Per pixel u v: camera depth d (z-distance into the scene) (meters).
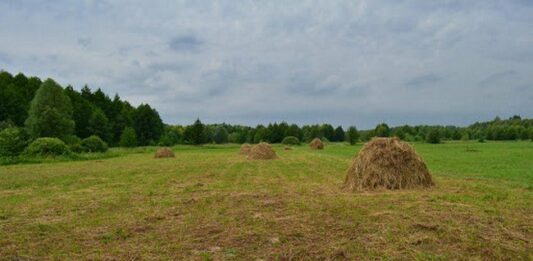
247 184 16.75
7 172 23.28
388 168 13.98
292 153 45.41
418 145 74.81
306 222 9.20
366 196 12.58
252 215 10.10
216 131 105.94
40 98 61.62
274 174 21.09
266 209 10.84
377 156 14.20
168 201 12.38
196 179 19.00
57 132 58.88
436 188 14.02
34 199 13.27
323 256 6.89
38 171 23.89
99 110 79.94
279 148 63.12
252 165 27.36
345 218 9.52
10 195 14.23
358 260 6.72
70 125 61.03
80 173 22.47
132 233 8.60
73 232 8.75
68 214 10.69
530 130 107.81
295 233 8.26
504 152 43.44
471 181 16.86
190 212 10.66
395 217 9.34
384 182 13.80
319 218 9.58
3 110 66.69
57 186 16.70
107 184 17.20
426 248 7.23
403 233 8.08
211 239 8.00
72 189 15.71
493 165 25.95
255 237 8.05
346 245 7.43
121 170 24.34
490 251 6.99
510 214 9.70
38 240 8.18
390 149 14.28
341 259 6.78
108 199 12.99
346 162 29.44
